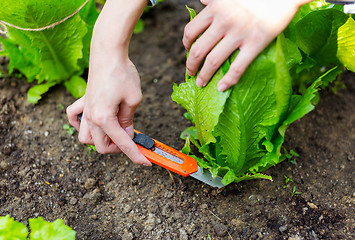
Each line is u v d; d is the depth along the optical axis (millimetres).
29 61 979
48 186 860
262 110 697
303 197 843
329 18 771
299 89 931
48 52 914
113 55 688
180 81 1094
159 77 1108
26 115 972
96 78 688
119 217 819
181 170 763
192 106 729
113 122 691
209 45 660
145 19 1307
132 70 713
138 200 842
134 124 972
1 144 917
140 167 888
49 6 821
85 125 755
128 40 706
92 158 904
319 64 884
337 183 870
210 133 717
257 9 630
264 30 628
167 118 990
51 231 701
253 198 834
